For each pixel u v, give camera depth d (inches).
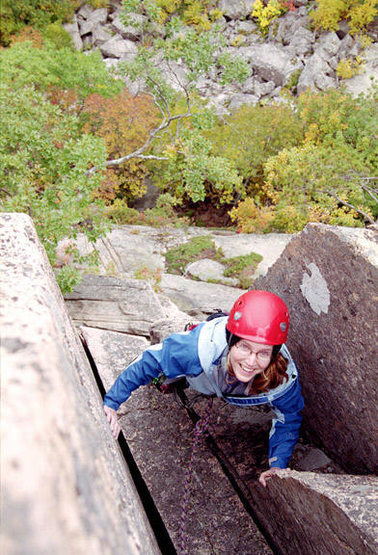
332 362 89.8
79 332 144.0
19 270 33.5
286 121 1068.5
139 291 258.7
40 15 1673.2
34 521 14.6
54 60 1105.4
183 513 82.4
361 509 56.0
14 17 1649.9
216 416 109.6
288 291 96.0
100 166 350.6
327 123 1013.8
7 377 19.2
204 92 1505.9
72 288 267.6
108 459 31.9
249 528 87.4
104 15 1749.5
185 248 671.8
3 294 27.7
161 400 113.7
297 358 101.6
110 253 653.3
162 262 659.4
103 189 1013.2
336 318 84.0
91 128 1127.6
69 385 22.8
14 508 14.7
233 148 1071.0
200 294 520.4
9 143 362.3
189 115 621.0
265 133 1079.0
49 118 375.6
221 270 636.1
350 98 1045.2
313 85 1449.3
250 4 1781.5
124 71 658.8
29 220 46.1
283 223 811.4
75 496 16.8
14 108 359.3
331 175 714.2
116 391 88.2
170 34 623.2
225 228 939.3
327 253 80.8
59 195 350.0
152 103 1115.9
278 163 789.2
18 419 17.5
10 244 38.9
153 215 911.7
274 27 1700.3
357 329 79.7
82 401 29.2
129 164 1111.6
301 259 88.5
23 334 22.4
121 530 21.6
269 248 676.1
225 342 79.7
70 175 349.1
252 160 1079.0
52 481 16.2
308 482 65.3
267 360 75.9
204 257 659.4
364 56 1480.1
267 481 79.5
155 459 101.0
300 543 77.9
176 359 82.8
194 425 108.3
